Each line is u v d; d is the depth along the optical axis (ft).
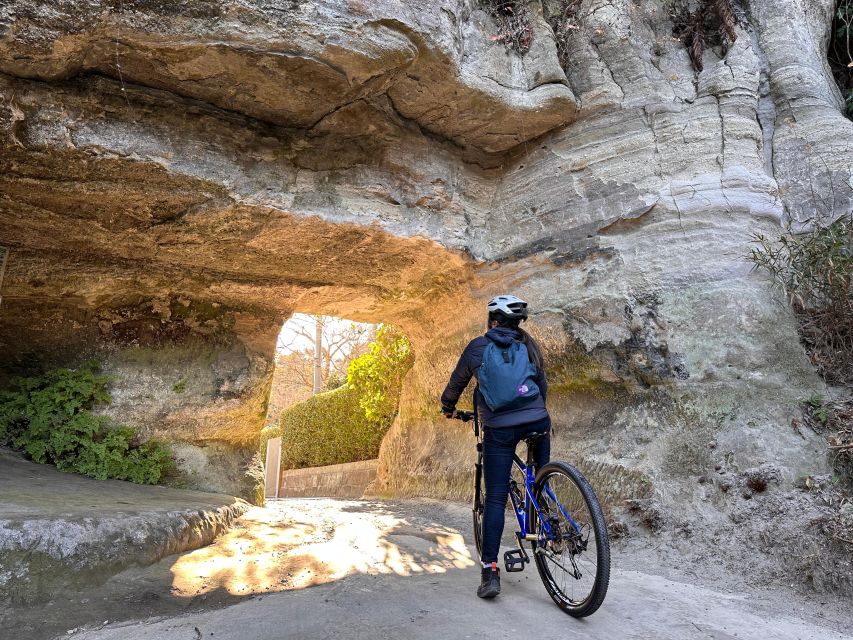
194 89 12.86
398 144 16.25
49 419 15.75
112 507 11.43
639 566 12.05
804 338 13.98
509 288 17.79
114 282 16.78
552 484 10.04
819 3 18.12
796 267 14.17
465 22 15.39
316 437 41.86
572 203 16.61
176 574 10.15
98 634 7.87
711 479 12.86
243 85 12.89
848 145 15.55
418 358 23.57
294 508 19.93
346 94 13.53
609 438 15.28
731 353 13.79
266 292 19.07
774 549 11.09
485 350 10.23
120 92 12.41
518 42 16.47
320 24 11.94
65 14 10.43
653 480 13.60
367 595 9.62
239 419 18.75
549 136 17.38
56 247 15.61
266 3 11.51
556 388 17.20
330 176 15.52
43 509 10.23
